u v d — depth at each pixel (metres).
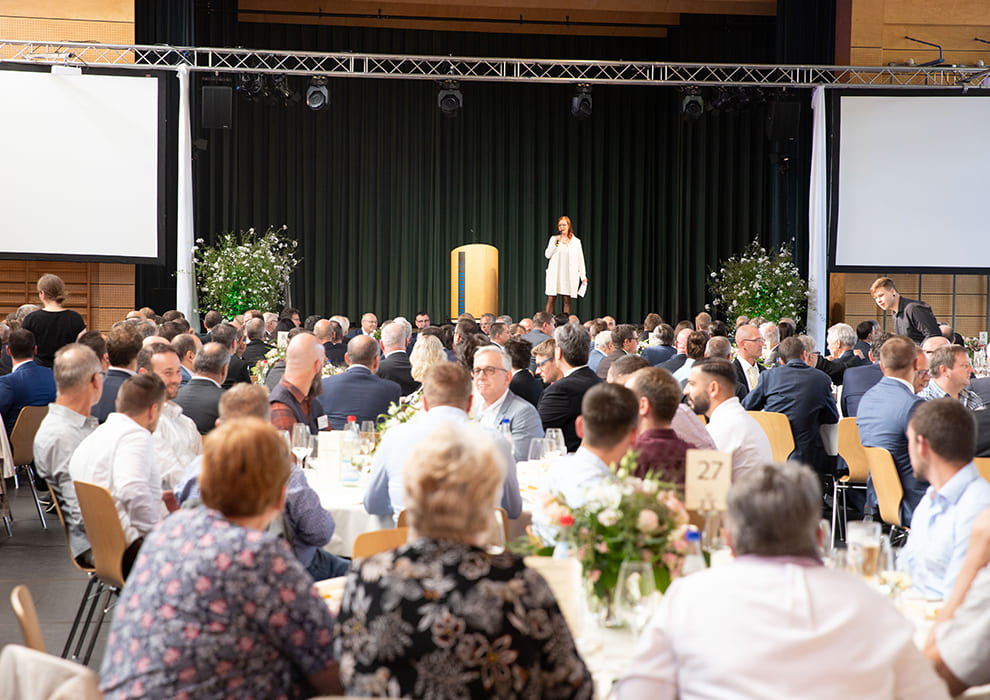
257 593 1.92
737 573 1.73
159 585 1.94
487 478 1.76
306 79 16.27
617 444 2.77
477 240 16.88
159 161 11.61
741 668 1.65
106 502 3.54
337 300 16.70
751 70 13.17
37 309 8.20
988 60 13.53
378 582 1.71
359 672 1.68
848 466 5.98
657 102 16.92
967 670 1.94
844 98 12.41
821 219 12.43
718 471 2.60
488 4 15.39
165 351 4.84
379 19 16.03
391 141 16.59
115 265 12.63
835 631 1.65
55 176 11.48
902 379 4.96
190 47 11.79
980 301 13.84
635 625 2.13
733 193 16.86
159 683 1.87
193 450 4.70
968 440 2.79
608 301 17.17
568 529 2.27
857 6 13.36
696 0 15.27
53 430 4.16
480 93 16.73
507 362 5.00
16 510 6.98
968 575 2.23
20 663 1.81
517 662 1.66
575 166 16.92
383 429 4.59
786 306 13.66
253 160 16.27
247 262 13.23
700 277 16.77
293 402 4.62
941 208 12.44
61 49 12.14
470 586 1.68
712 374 4.22
